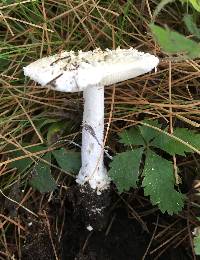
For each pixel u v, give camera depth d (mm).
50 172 231
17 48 276
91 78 177
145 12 286
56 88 181
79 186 228
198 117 244
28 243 231
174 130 229
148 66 190
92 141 219
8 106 261
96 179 224
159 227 238
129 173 219
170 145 223
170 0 204
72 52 199
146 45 270
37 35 282
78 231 234
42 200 241
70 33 278
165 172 217
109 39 275
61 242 233
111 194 242
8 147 248
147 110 247
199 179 238
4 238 234
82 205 230
